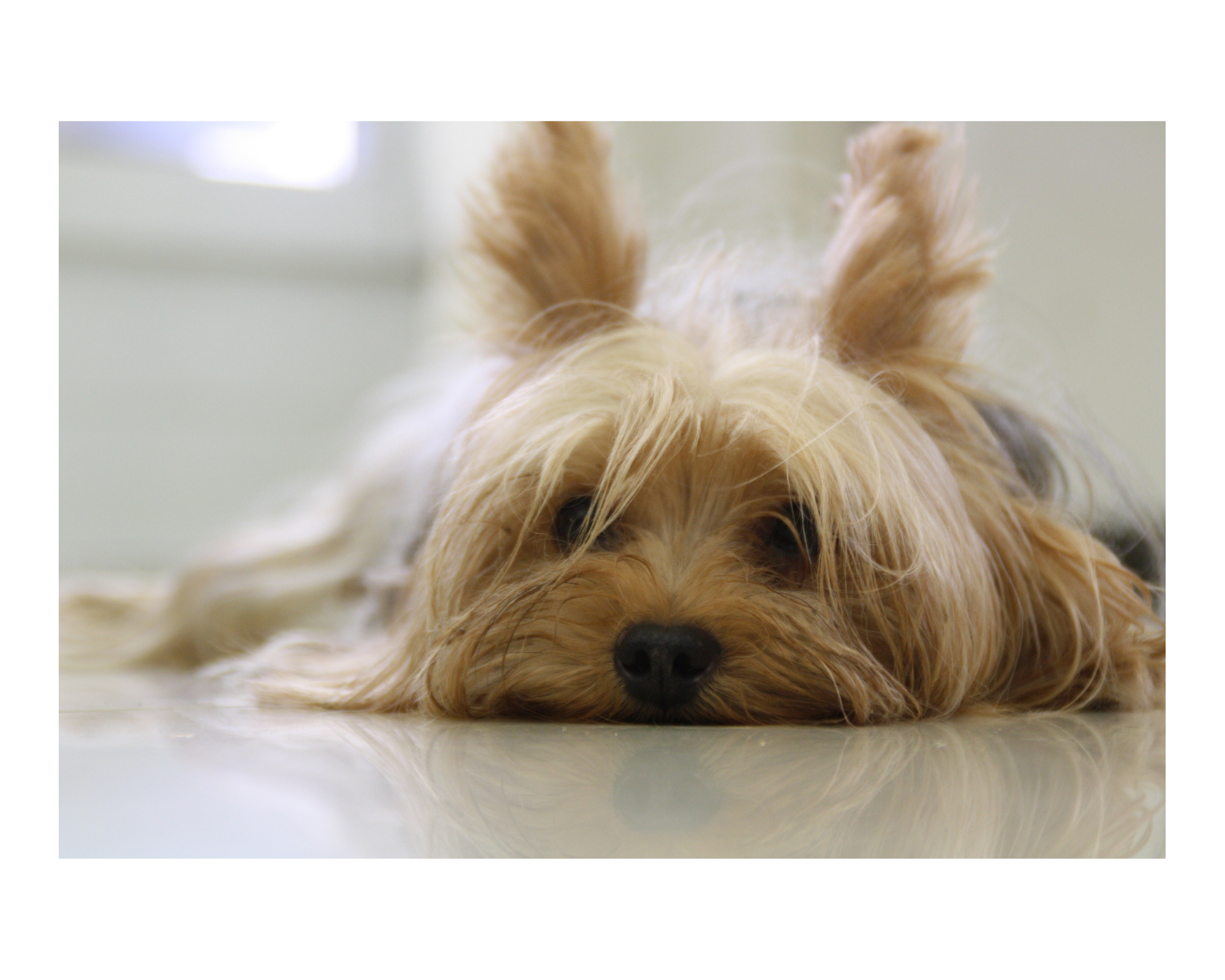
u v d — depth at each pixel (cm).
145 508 124
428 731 40
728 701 41
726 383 43
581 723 41
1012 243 84
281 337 128
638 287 47
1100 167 82
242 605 66
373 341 130
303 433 128
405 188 131
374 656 48
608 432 43
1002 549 45
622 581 41
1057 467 49
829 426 42
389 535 61
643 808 31
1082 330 82
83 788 32
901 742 38
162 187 125
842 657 41
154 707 45
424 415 62
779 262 50
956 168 46
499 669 42
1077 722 42
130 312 124
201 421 126
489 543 44
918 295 46
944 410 46
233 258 127
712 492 43
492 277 47
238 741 38
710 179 57
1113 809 31
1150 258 79
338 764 35
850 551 42
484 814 31
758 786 33
